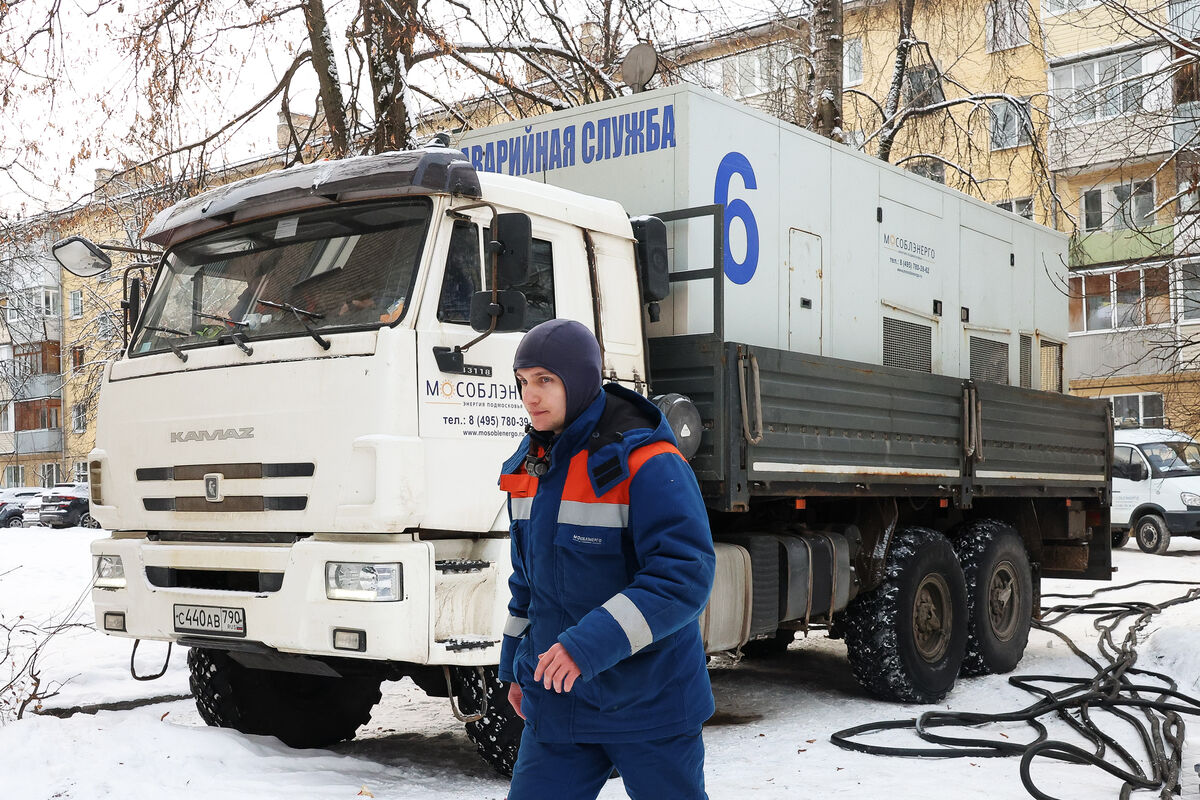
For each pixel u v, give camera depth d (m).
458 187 4.98
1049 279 10.70
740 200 6.74
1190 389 16.27
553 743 2.73
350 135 11.81
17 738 4.95
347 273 5.10
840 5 15.56
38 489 37.38
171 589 5.20
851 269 7.83
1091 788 5.07
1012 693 7.71
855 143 18.12
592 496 2.75
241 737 5.44
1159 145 16.02
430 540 4.92
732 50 17.83
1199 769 5.05
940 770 5.48
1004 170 23.30
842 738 6.14
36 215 13.05
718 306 6.00
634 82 8.20
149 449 5.40
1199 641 8.53
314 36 11.84
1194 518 19.69
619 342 5.89
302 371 4.89
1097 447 10.16
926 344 8.70
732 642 6.21
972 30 21.78
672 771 2.69
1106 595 13.57
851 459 6.85
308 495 4.80
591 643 2.49
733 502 5.85
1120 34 13.41
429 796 4.91
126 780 4.67
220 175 12.57
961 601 7.76
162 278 5.82
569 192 5.77
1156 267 13.01
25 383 20.02
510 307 4.84
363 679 6.35
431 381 4.82
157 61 11.15
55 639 9.12
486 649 4.89
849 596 7.15
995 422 8.52
